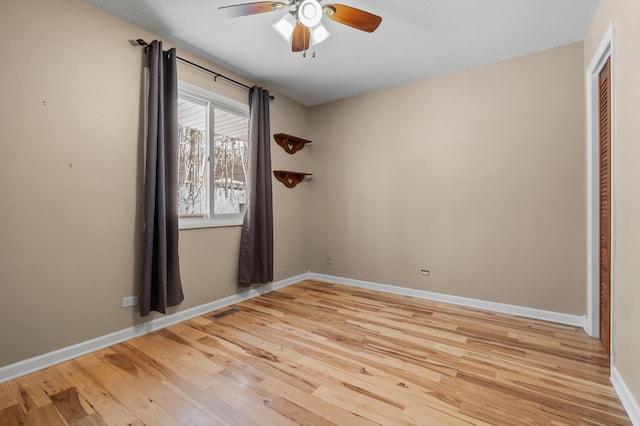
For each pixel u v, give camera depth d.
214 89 2.96
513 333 2.39
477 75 2.99
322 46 2.63
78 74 2.04
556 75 2.62
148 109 2.34
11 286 1.77
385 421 1.41
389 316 2.77
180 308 2.68
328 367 1.89
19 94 1.80
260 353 2.07
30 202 1.84
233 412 1.48
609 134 1.98
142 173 2.40
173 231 2.51
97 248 2.15
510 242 2.84
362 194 3.77
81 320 2.07
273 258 3.60
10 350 1.77
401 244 3.47
